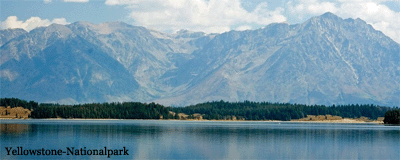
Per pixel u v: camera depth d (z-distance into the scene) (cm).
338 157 19950
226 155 19950
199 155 19838
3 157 19000
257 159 19125
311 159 19350
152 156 19475
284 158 19462
